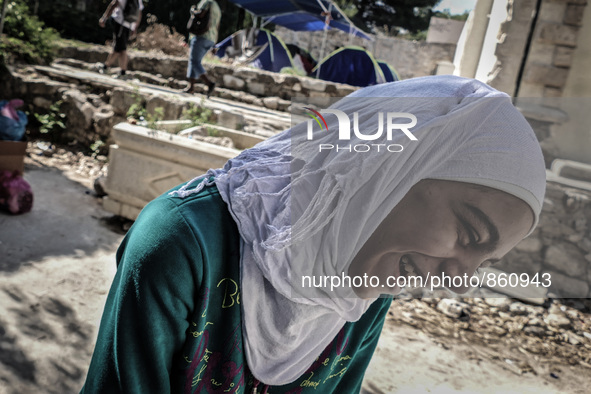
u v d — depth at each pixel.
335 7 10.30
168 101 6.09
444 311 3.57
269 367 0.79
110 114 6.28
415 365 3.03
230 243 0.74
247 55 11.05
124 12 7.65
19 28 7.91
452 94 0.59
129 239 0.78
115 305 0.75
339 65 10.31
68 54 9.06
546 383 3.03
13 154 4.14
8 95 6.50
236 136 5.21
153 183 4.18
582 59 2.99
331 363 0.88
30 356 2.49
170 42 11.63
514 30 4.01
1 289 3.01
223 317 0.75
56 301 3.01
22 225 3.97
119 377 0.71
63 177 5.36
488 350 3.26
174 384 0.77
